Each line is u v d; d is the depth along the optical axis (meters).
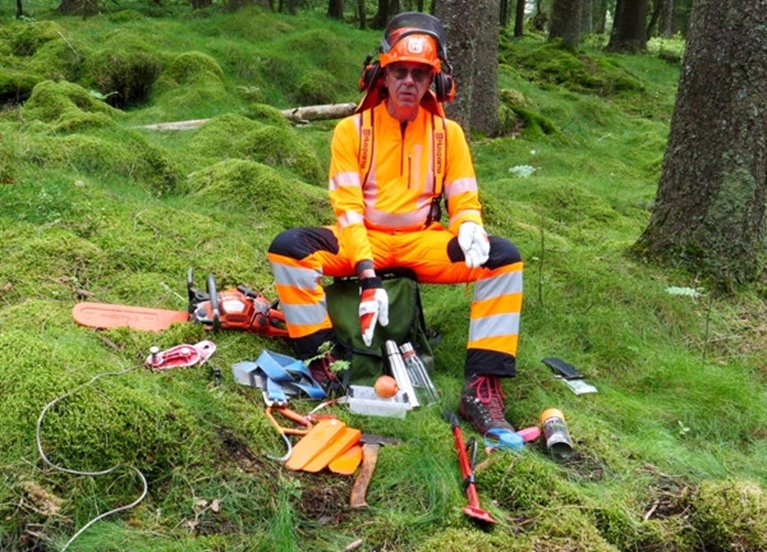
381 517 2.47
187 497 2.44
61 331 3.15
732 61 4.38
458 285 4.32
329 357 3.20
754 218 4.53
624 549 2.52
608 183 8.45
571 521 2.49
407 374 3.15
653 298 4.26
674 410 3.34
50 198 4.38
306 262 3.12
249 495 2.48
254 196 5.23
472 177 3.31
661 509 2.68
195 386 2.96
